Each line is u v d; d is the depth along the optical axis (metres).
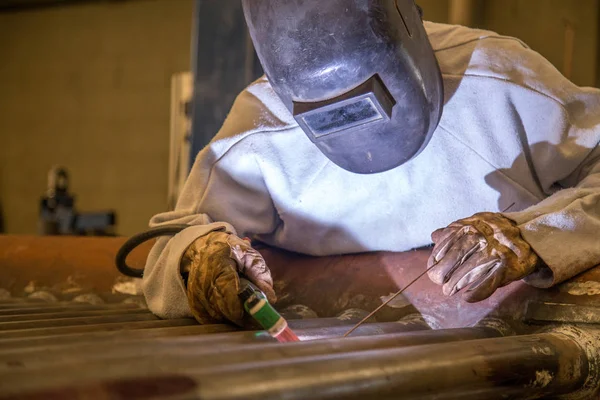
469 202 1.49
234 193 1.59
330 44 1.18
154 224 1.58
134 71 7.20
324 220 1.58
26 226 7.50
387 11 1.20
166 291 1.42
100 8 7.38
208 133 3.99
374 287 1.52
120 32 7.29
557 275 1.26
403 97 1.24
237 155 1.56
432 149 1.47
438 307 1.42
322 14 1.17
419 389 0.87
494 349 1.00
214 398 0.69
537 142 1.44
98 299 1.86
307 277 1.62
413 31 1.27
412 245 1.55
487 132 1.45
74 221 5.55
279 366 0.77
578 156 1.42
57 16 7.53
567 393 1.15
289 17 1.19
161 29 7.14
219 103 3.97
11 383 0.65
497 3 4.49
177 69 7.05
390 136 1.28
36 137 7.52
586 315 1.25
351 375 0.81
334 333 1.22
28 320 1.39
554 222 1.29
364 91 1.19
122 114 7.21
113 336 1.04
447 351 0.94
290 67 1.21
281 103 1.54
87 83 7.36
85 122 7.34
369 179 1.52
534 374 1.04
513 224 1.29
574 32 4.63
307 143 1.52
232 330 1.21
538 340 1.11
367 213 1.56
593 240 1.30
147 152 7.09
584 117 1.43
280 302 1.60
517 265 1.23
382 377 0.83
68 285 1.91
